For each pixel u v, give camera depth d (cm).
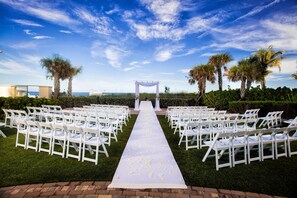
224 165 372
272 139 432
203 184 305
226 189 290
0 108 955
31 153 452
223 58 1972
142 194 272
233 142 399
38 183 299
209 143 422
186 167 379
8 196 260
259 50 1861
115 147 520
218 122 531
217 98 1647
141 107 1806
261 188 293
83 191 276
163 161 404
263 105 1145
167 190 284
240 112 1227
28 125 482
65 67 1884
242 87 1516
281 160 424
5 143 537
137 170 355
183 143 576
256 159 412
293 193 280
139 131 727
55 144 538
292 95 1310
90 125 648
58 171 346
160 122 992
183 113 838
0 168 357
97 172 345
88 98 1927
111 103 1967
